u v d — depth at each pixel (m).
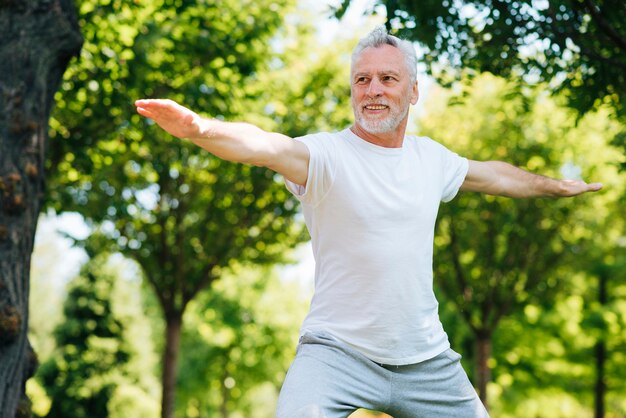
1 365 4.34
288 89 13.04
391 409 3.07
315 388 2.83
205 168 12.98
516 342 18.23
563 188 3.41
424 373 3.05
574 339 18.30
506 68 5.95
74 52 4.94
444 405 3.13
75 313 24.34
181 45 9.48
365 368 2.95
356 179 2.84
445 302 18.64
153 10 9.14
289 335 25.69
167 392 13.46
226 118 10.05
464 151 14.80
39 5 4.77
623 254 18.16
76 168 10.45
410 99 2.93
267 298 25.55
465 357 19.56
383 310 2.88
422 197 2.94
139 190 12.99
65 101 9.17
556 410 21.09
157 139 10.53
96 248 13.28
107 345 24.09
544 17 5.60
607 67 5.81
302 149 2.75
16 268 4.50
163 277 13.62
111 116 9.31
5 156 4.55
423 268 2.95
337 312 2.95
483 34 5.87
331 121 13.19
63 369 23.75
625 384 19.41
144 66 9.04
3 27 4.68
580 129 13.57
